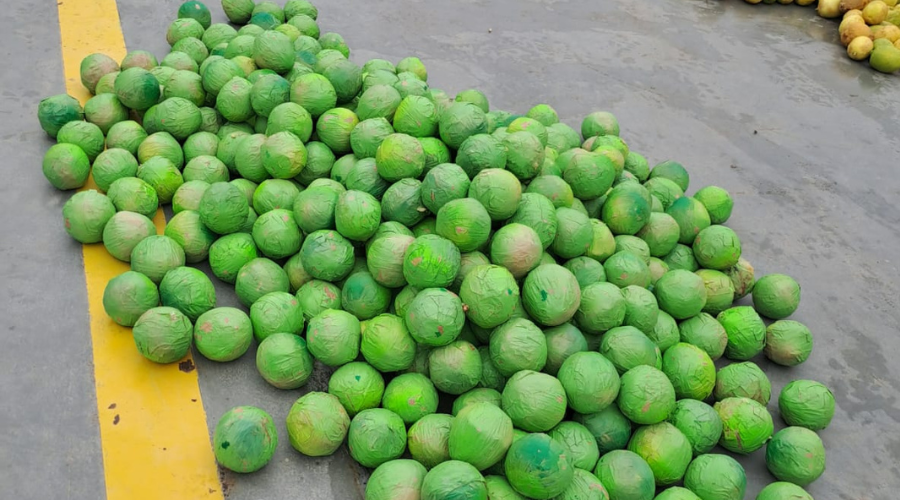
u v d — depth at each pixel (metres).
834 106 4.08
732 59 4.47
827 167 3.60
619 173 2.94
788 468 2.21
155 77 3.00
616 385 2.12
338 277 2.45
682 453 2.12
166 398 2.24
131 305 2.31
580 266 2.48
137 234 2.53
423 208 2.48
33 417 2.15
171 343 2.22
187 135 2.93
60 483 2.03
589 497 1.97
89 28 3.72
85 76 3.20
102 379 2.26
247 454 2.02
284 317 2.33
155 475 2.07
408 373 2.24
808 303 2.89
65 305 2.45
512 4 4.80
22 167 2.89
